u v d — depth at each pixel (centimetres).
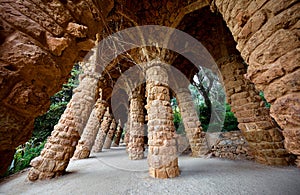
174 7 531
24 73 120
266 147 521
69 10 170
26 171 574
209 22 655
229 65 623
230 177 408
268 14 151
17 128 123
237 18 188
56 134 502
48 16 146
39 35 135
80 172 530
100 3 233
